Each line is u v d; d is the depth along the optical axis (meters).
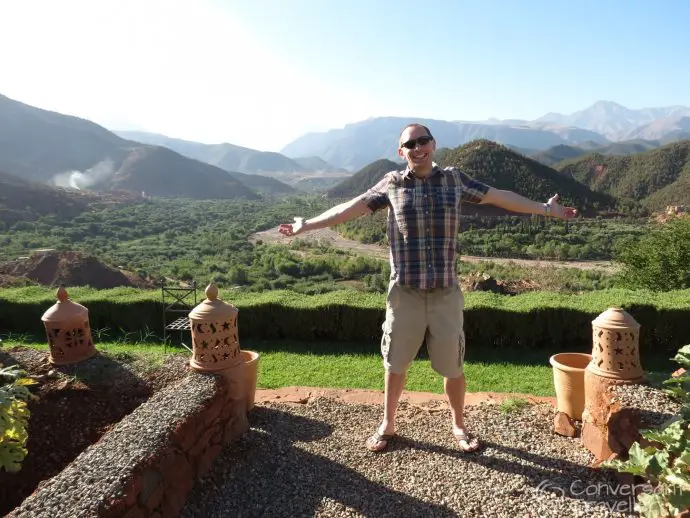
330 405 3.77
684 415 2.28
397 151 2.74
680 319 5.95
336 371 5.35
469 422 3.33
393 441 3.07
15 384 2.73
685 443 2.07
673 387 2.67
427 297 2.75
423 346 6.18
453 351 2.79
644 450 2.20
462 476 2.64
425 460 2.82
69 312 3.68
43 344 6.79
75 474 2.15
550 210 2.74
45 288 8.38
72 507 1.93
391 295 2.82
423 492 2.52
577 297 6.80
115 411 3.21
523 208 2.76
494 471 2.68
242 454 2.92
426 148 2.61
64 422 3.15
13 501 2.81
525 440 3.03
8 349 4.05
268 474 2.73
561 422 3.15
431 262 2.68
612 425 2.55
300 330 6.82
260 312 6.86
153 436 2.38
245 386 3.30
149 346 6.71
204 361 3.06
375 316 6.62
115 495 2.00
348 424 3.41
